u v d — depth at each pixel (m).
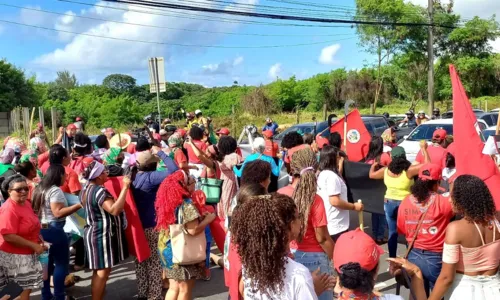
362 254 2.67
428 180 4.11
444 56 36.22
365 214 9.53
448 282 3.27
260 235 2.35
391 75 37.16
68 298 5.72
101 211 5.04
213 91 62.94
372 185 7.23
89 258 5.06
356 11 32.97
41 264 4.97
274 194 2.57
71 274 6.43
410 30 32.59
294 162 3.81
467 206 3.16
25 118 21.05
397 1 32.16
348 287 2.55
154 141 6.86
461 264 3.24
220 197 6.49
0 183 6.02
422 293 3.43
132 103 41.94
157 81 11.17
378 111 41.22
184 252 4.40
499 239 3.21
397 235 6.11
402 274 3.61
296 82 54.75
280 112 46.78
